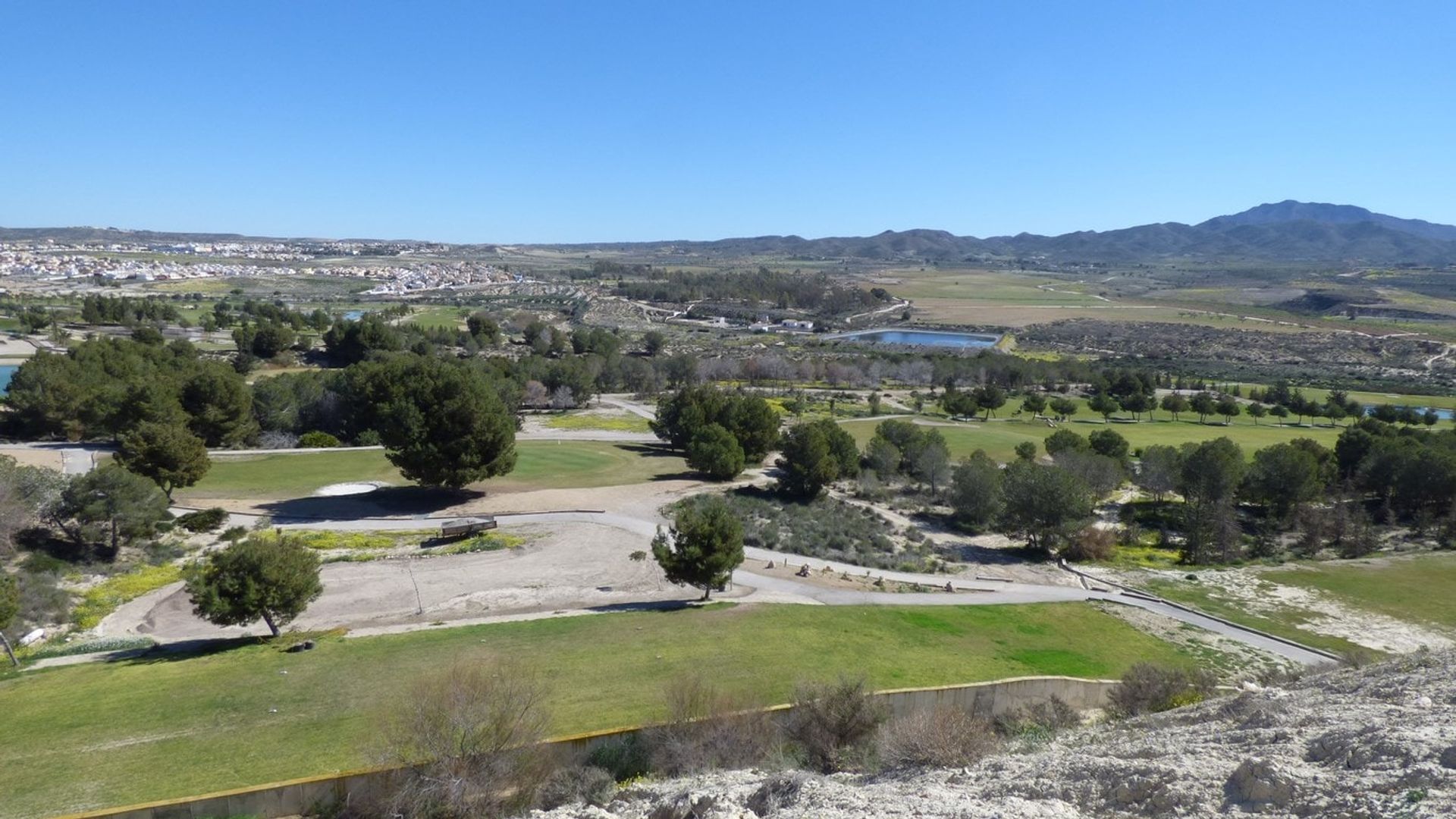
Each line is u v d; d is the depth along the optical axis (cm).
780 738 2266
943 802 1423
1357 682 2025
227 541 4750
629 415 10106
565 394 10338
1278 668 3606
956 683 2972
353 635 3372
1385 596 4691
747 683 2814
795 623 3616
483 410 5603
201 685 2761
